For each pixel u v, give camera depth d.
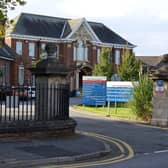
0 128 14.07
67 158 12.03
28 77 63.09
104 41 73.19
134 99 25.58
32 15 67.88
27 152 12.49
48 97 16.03
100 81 34.41
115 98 29.69
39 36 65.44
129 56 52.22
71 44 68.50
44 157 11.88
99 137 16.98
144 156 13.08
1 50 55.09
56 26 69.31
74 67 67.38
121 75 50.91
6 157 11.62
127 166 11.21
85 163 11.72
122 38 76.50
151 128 21.11
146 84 25.12
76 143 14.63
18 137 14.49
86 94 34.97
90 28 70.44
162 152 13.96
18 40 63.59
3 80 55.00
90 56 70.75
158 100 22.92
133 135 18.09
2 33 14.91
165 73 22.70
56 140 14.98
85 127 20.38
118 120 24.62
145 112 24.83
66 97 16.36
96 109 32.06
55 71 16.12
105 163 11.71
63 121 15.95
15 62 60.59
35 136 14.95
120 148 14.68
